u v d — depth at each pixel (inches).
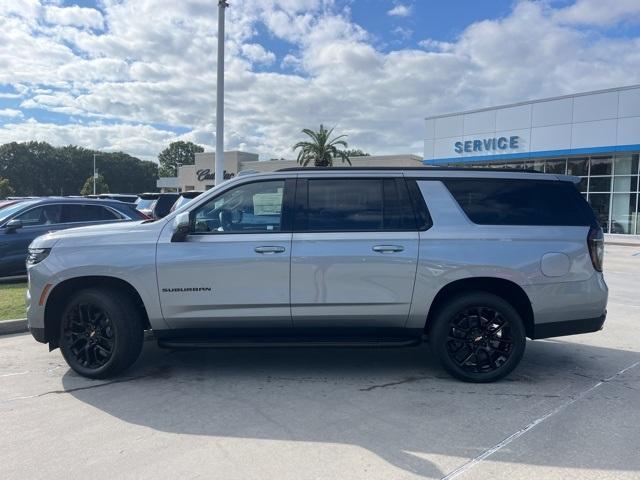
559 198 200.7
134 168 5290.4
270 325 194.9
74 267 191.9
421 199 197.3
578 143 1110.4
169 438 149.3
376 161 2295.8
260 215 196.7
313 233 193.2
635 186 1093.1
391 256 190.5
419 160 2324.1
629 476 128.2
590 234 196.5
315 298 191.5
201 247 191.6
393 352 239.9
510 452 140.9
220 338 196.9
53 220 419.5
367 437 150.2
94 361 200.2
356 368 215.5
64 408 171.5
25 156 4660.4
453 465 133.7
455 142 1325.0
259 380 200.1
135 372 209.2
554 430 154.9
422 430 154.9
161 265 190.7
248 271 190.5
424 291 191.6
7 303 318.3
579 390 189.3
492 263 190.2
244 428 156.3
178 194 551.5
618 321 308.8
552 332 196.2
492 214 197.2
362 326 196.1
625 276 525.0
